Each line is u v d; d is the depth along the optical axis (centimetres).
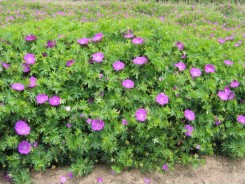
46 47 74
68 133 67
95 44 74
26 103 67
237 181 70
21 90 68
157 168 69
